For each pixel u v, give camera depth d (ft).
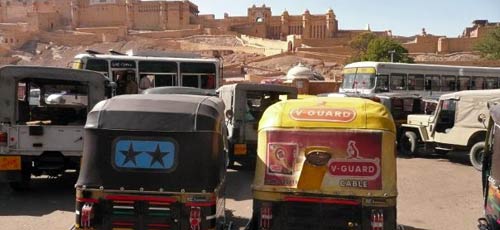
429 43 282.97
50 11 405.39
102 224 18.80
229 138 40.24
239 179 40.14
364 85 87.56
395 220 18.84
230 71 227.20
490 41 228.63
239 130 40.19
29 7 425.69
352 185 18.97
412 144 55.72
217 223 19.57
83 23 396.16
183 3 384.88
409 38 354.13
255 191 19.66
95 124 19.26
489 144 24.16
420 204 33.78
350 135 19.25
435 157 55.98
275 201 19.31
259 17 395.96
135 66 66.90
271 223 19.24
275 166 19.57
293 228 19.15
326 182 19.10
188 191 18.63
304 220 19.10
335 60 252.83
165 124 19.06
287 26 382.83
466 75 95.71
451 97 49.80
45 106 35.73
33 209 29.84
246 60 268.41
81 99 34.58
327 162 19.17
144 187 18.72
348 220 18.88
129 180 18.81
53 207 30.37
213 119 19.45
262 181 19.58
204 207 18.62
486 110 46.83
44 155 32.48
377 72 86.33
